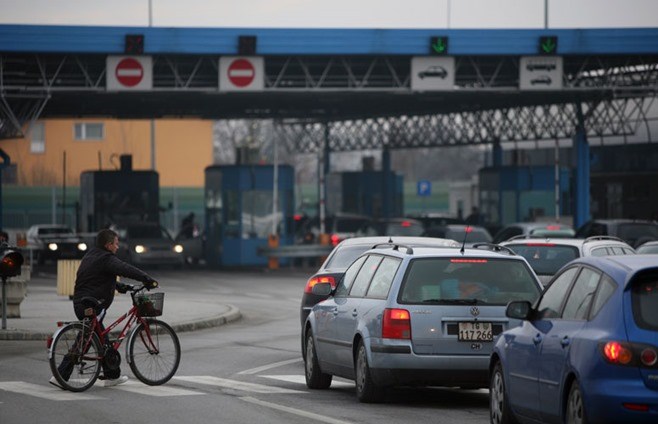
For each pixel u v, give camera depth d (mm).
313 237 174250
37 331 66375
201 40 135375
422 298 40688
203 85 166125
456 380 40375
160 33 134750
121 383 47188
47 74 156375
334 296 47031
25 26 132500
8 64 151250
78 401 42406
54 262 182500
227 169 161125
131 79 134750
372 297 42875
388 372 40531
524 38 138250
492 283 41219
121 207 173250
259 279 136000
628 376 28016
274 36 136000
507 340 34750
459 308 40562
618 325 28375
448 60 138625
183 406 41281
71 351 45125
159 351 47469
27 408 40594
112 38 134125
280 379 50188
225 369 53500
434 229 116938
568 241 65750
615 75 149750
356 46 136625
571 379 29812
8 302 74812
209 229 164625
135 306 47094
